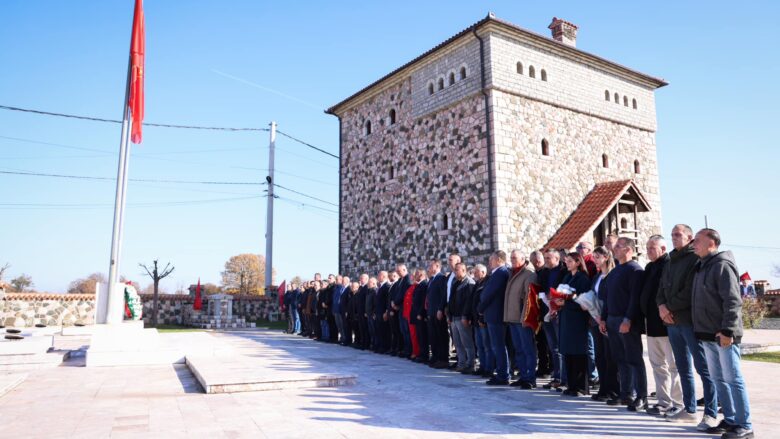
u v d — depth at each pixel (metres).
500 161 18.97
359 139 26.78
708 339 5.79
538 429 5.93
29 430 6.00
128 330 12.26
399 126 23.88
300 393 8.23
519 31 20.06
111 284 12.45
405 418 6.49
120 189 12.77
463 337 10.58
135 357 12.09
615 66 23.69
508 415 6.66
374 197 25.17
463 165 20.12
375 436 5.64
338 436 5.64
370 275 24.91
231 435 5.71
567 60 22.14
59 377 10.24
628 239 7.34
